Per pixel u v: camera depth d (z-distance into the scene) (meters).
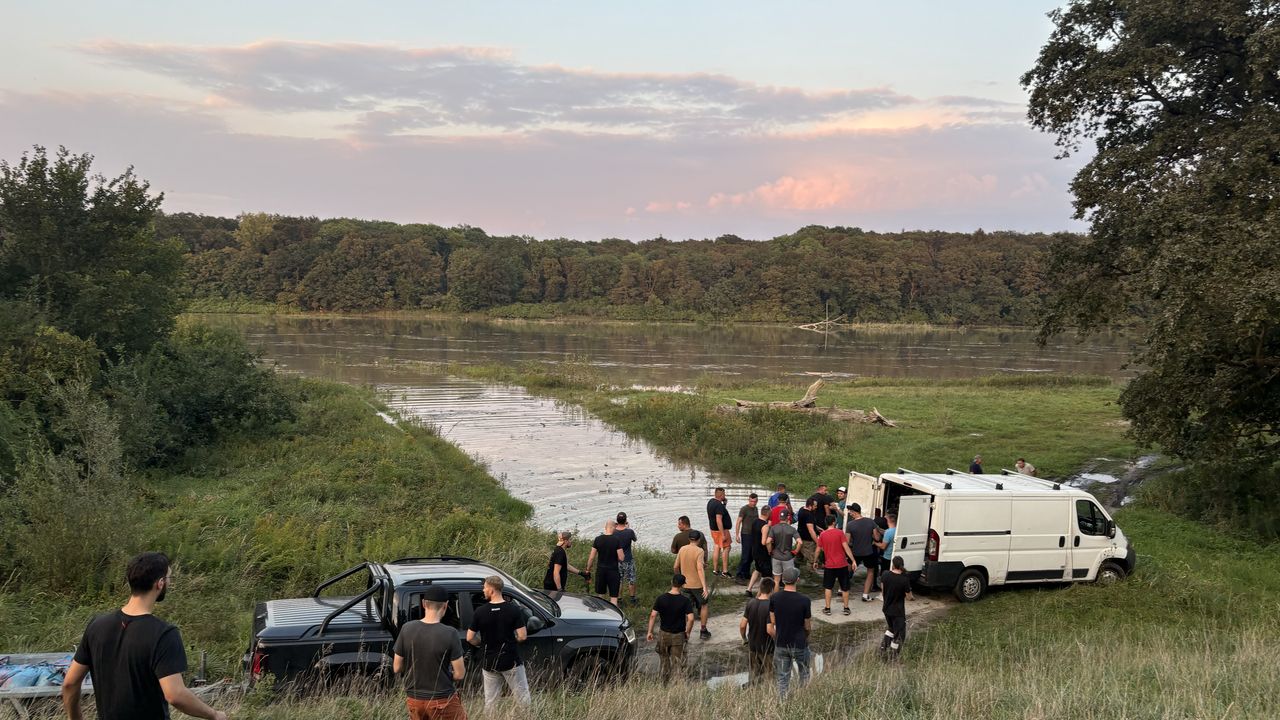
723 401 39.59
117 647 4.17
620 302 157.38
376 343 84.62
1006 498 14.24
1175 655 10.11
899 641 10.98
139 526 13.74
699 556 12.45
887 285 152.25
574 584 14.48
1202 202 18.08
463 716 6.61
